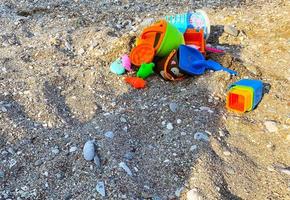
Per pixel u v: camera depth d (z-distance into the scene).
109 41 1.62
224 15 1.81
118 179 1.08
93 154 1.14
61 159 1.14
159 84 1.42
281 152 1.18
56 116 1.28
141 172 1.11
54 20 1.86
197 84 1.40
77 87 1.42
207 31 1.58
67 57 1.58
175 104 1.31
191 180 1.08
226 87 1.39
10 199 1.05
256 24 1.73
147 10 1.94
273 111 1.30
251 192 1.06
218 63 1.47
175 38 1.44
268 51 1.58
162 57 1.45
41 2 2.04
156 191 1.07
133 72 1.48
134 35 1.63
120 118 1.27
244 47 1.62
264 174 1.11
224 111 1.30
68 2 2.04
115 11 1.94
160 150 1.17
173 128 1.24
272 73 1.47
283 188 1.07
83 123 1.27
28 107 1.32
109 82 1.44
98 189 1.06
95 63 1.54
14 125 1.25
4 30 1.77
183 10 1.92
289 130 1.24
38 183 1.09
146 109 1.31
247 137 1.22
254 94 1.29
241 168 1.12
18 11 1.95
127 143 1.19
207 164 1.12
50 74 1.47
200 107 1.31
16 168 1.13
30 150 1.18
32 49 1.63
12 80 1.44
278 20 1.74
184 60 1.40
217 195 1.04
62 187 1.08
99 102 1.35
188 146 1.17
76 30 1.75
